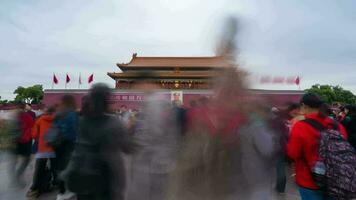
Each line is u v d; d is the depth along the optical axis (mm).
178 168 3268
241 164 3004
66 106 6887
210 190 3012
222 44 2986
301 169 4016
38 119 7758
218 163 3008
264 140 3078
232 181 2986
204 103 3123
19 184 8141
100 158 3596
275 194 7242
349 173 3598
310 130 3895
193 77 51375
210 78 3080
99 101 3701
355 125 7559
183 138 3316
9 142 8867
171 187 3344
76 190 3619
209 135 3045
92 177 3557
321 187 3791
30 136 8891
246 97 3023
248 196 3000
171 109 4070
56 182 8219
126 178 3877
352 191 3570
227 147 2998
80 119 3777
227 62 2984
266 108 3098
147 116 3998
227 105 3004
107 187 3623
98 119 3697
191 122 3201
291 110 6332
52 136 6605
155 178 3680
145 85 4160
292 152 4000
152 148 3801
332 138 3770
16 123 8836
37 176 7477
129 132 3920
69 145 6535
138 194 3840
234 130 3006
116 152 3658
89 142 3633
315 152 3834
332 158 3672
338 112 10789
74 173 3633
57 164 6777
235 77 2990
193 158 3111
